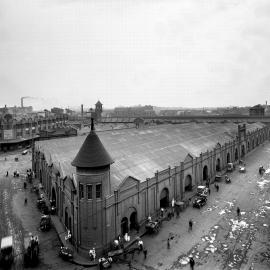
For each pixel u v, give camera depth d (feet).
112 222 96.58
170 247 97.40
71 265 87.86
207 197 148.36
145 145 161.58
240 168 204.54
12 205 140.77
